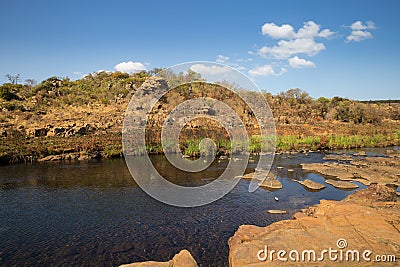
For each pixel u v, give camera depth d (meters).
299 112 54.94
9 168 20.61
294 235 8.41
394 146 35.88
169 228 10.59
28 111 36.59
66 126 29.56
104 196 14.22
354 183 17.20
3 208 12.61
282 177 18.58
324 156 27.27
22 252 8.92
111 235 10.03
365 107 60.16
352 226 8.83
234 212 12.15
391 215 9.73
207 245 9.30
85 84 55.56
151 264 7.44
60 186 16.00
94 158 24.39
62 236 9.96
